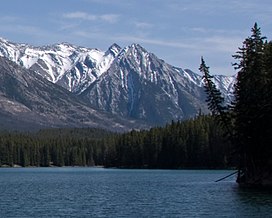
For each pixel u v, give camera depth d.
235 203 75.88
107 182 143.25
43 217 65.62
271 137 106.00
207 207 72.25
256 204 74.19
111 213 68.62
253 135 108.50
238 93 111.75
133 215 66.19
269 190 98.81
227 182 130.50
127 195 95.69
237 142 113.56
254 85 108.12
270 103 105.81
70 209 73.75
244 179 115.50
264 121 106.75
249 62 109.44
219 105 118.50
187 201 81.31
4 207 77.00
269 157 108.12
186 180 142.38
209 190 101.94
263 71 107.62
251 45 110.06
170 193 98.06
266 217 62.06
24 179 169.88
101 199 88.44
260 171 110.25
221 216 63.09
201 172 198.25
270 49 109.12
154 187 116.56
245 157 113.44
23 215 67.69
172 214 66.25
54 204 80.81
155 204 78.44
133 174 197.12
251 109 107.69
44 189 116.00
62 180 160.38
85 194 99.88
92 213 68.94
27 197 94.06
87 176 190.38
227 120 117.69
